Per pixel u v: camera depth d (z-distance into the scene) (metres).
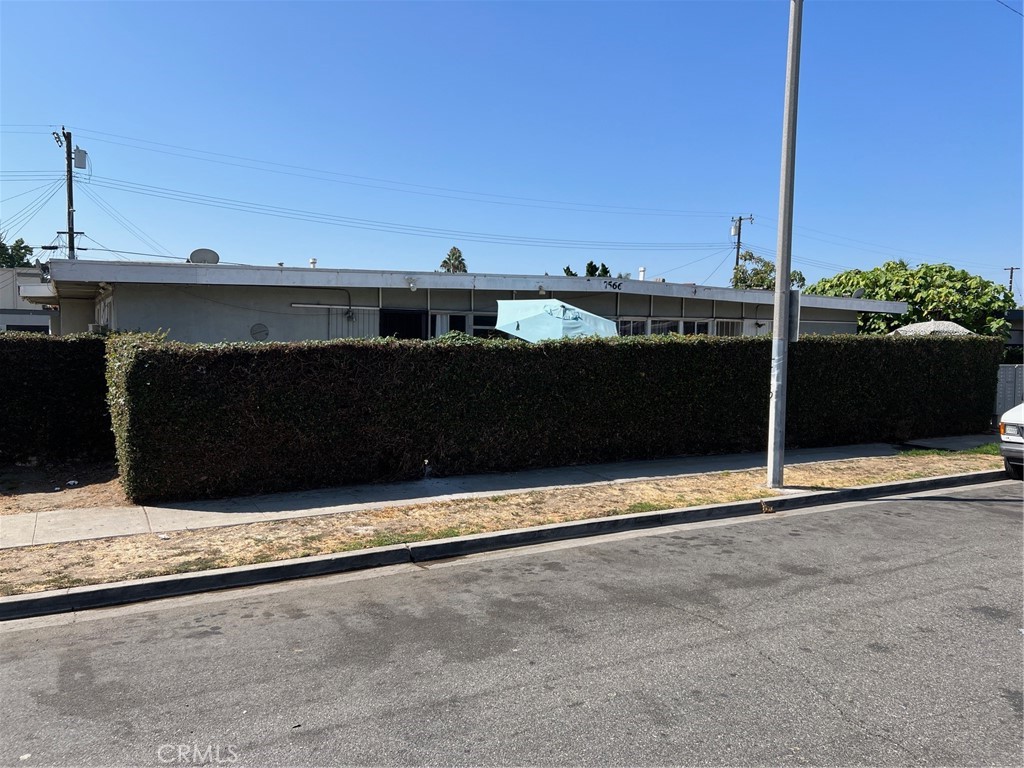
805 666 4.29
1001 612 5.22
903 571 6.30
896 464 11.99
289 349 9.06
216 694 3.97
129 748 3.40
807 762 3.24
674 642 4.68
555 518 7.99
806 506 9.38
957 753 3.31
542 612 5.29
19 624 5.20
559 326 13.62
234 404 8.78
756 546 7.25
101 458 10.70
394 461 9.91
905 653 4.48
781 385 9.76
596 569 6.45
